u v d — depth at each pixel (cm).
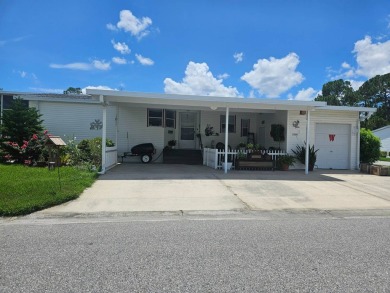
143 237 529
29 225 599
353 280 376
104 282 362
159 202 809
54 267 402
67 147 1372
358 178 1282
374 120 5772
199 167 1548
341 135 1622
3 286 350
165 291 344
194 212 727
